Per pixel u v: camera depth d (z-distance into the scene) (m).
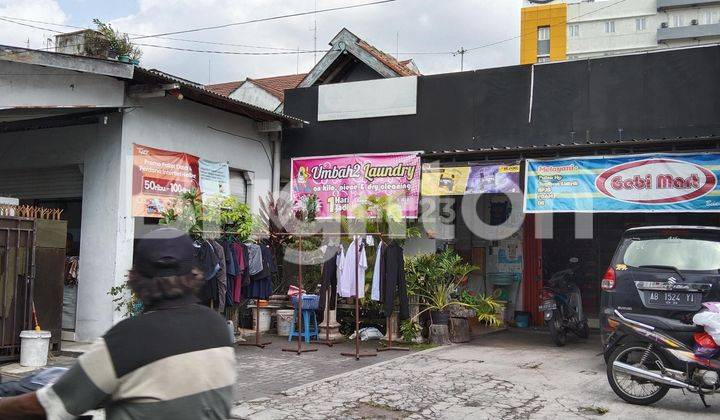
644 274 7.45
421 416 5.97
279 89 24.23
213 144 11.75
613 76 10.74
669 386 6.22
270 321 11.66
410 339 10.38
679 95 10.27
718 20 58.88
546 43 51.84
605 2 61.88
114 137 9.92
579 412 6.14
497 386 7.21
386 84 12.53
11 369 7.88
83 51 14.41
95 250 9.90
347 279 10.02
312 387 7.14
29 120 10.73
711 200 9.13
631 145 9.69
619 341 6.71
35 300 8.54
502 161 10.66
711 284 7.04
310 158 12.79
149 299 2.25
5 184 11.42
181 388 2.11
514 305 12.96
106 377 2.06
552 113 11.15
